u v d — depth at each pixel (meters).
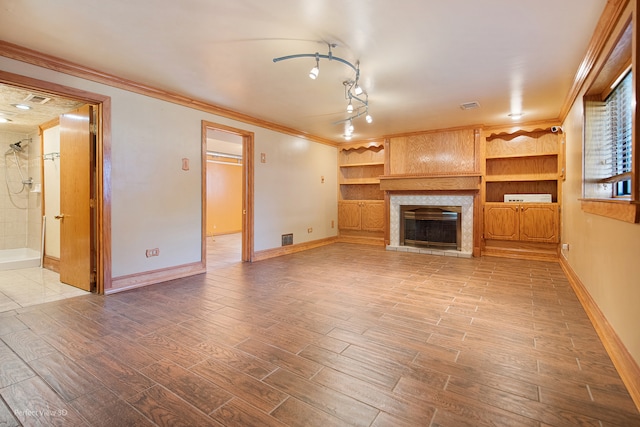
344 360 2.10
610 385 1.80
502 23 2.39
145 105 3.79
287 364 2.05
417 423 1.51
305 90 3.88
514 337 2.43
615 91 2.83
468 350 2.23
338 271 4.59
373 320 2.77
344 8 2.20
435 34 2.55
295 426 1.50
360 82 3.61
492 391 1.76
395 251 6.30
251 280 4.09
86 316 2.85
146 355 2.16
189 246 4.35
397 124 5.69
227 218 9.69
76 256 3.70
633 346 1.81
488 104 4.44
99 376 1.91
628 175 2.50
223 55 2.94
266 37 2.61
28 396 1.72
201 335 2.47
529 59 3.01
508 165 5.88
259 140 5.43
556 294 3.47
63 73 3.10
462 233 5.88
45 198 4.81
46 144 4.78
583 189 3.18
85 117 3.53
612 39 2.25
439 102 4.34
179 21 2.37
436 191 6.12
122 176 3.59
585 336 2.44
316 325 2.66
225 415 1.57
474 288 3.71
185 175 4.27
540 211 5.26
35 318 2.80
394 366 2.03
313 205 6.80
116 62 3.10
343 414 1.58
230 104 4.50
